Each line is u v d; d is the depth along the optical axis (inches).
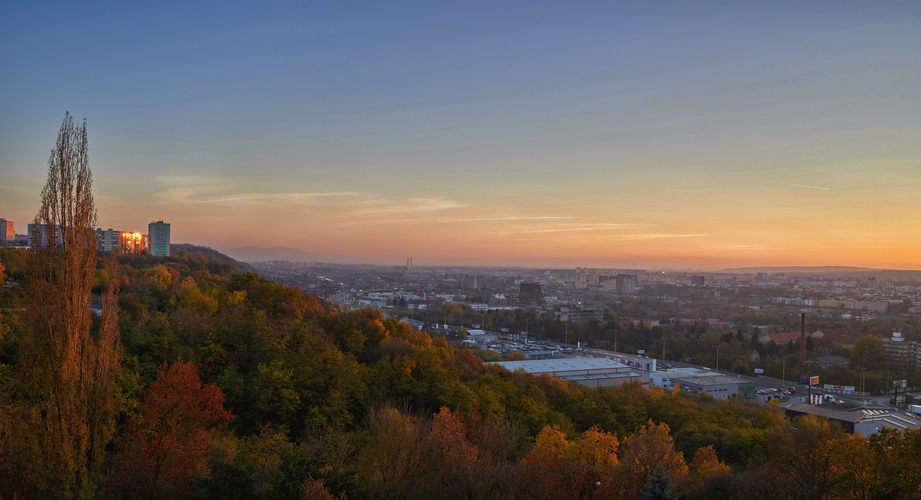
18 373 1811.0
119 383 2615.7
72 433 1796.3
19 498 1622.8
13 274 4215.1
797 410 6294.3
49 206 1812.3
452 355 5260.8
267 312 4906.5
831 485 2482.8
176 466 1979.6
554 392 5216.5
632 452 3006.9
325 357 3722.9
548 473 2228.1
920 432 2130.9
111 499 1855.3
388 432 2351.1
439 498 2059.5
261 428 2625.5
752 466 3634.4
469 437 2908.5
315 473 1716.3
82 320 1849.2
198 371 3321.9
